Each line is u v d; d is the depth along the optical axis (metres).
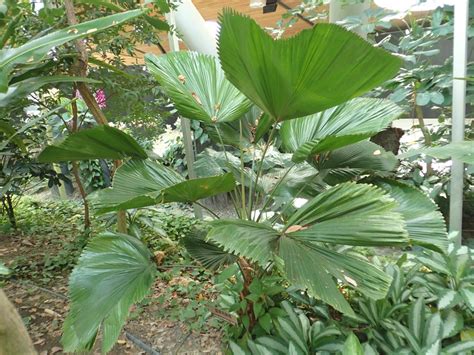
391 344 1.28
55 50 1.78
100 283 1.11
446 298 1.32
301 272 0.89
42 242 2.97
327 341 1.29
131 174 1.29
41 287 2.18
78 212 3.77
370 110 1.26
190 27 3.04
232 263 1.47
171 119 4.18
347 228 0.96
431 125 2.52
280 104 1.00
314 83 0.85
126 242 1.28
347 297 1.55
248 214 1.46
